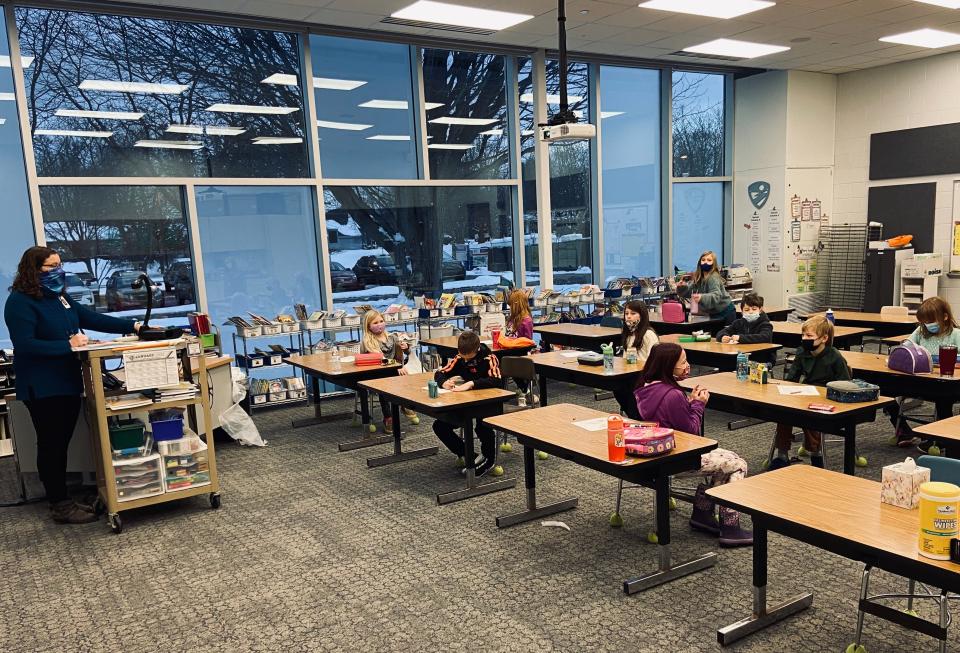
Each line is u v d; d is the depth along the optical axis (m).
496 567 3.50
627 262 9.82
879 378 4.50
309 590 3.36
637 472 3.15
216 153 6.93
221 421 5.93
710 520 3.74
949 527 1.94
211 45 6.81
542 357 5.84
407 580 3.41
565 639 2.82
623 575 3.34
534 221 8.89
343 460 5.47
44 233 6.14
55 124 6.17
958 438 3.00
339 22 6.82
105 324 4.71
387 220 7.91
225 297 7.13
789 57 9.09
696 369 7.85
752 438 5.50
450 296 7.72
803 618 2.89
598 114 9.13
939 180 9.35
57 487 4.38
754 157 10.30
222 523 4.30
